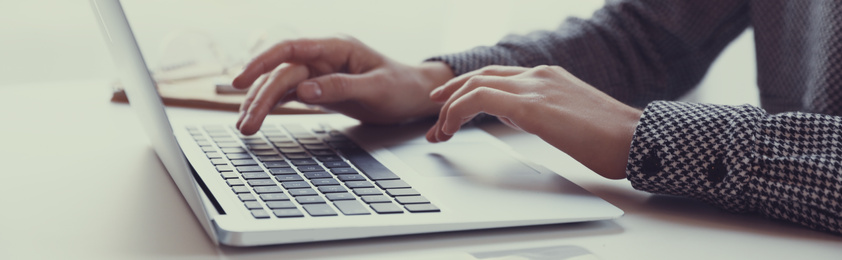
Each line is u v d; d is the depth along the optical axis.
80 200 0.51
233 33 1.88
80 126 0.73
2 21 1.71
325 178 0.54
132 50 0.45
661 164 0.54
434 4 2.01
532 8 1.77
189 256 0.41
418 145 0.68
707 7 0.95
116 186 0.54
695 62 0.97
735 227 0.51
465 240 0.46
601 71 0.91
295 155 0.62
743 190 0.52
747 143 0.52
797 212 0.51
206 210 0.42
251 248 0.43
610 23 0.94
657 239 0.48
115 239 0.44
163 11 1.85
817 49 0.80
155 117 0.48
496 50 0.86
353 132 0.73
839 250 0.47
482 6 1.79
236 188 0.50
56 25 1.72
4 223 0.46
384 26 2.01
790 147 0.53
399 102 0.77
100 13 0.51
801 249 0.47
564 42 0.90
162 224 0.46
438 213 0.47
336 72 0.79
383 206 0.48
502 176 0.58
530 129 0.60
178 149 0.44
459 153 0.65
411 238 0.46
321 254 0.42
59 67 1.72
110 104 0.84
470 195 0.52
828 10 0.78
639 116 0.59
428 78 0.81
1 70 1.68
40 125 0.73
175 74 1.00
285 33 1.27
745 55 1.13
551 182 0.57
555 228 0.49
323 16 1.99
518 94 0.62
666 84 0.95
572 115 0.59
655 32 0.94
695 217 0.53
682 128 0.55
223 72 1.04
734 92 1.03
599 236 0.48
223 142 0.65
